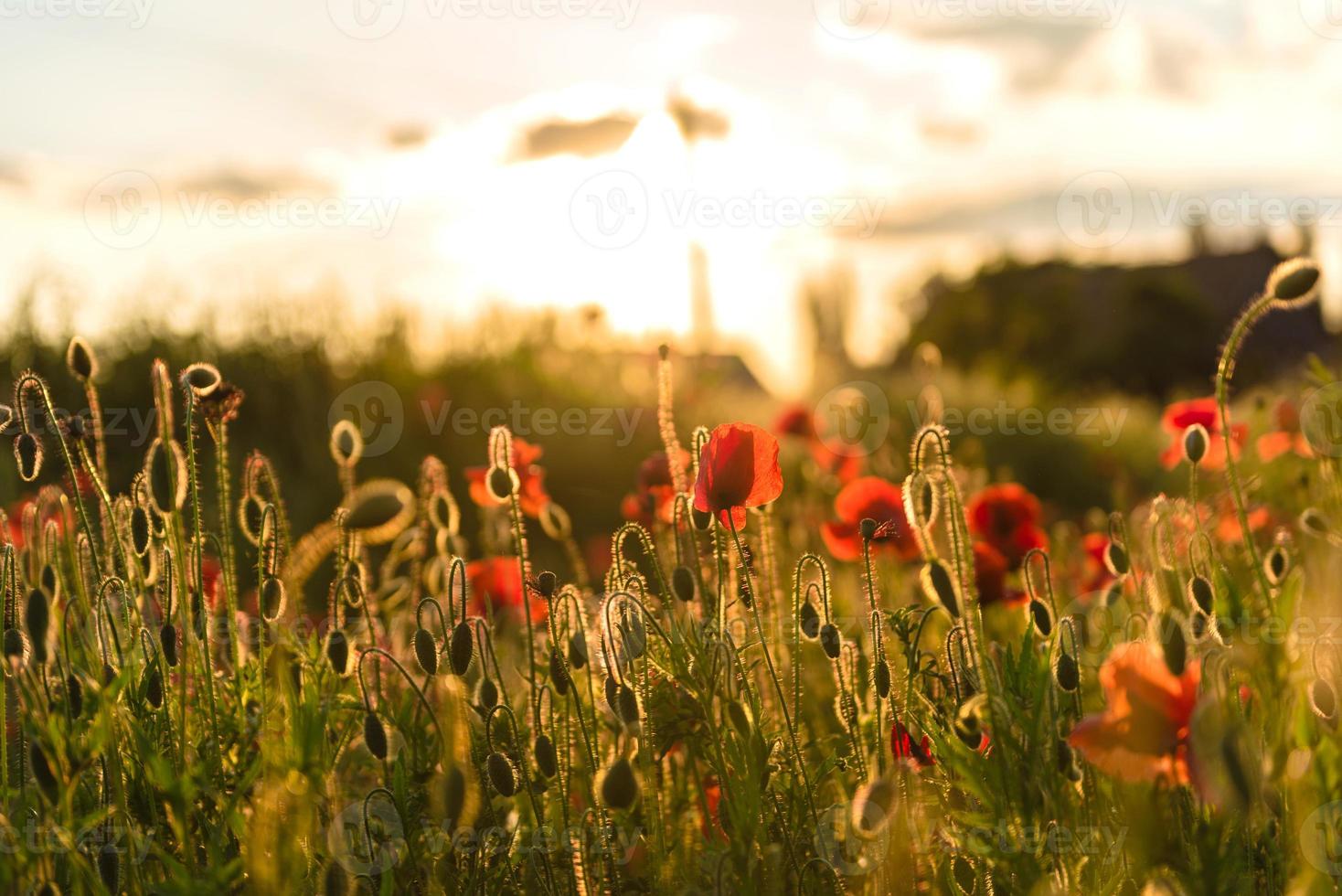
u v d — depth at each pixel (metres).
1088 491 4.06
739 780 0.82
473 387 4.07
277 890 0.79
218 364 3.45
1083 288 12.03
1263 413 1.40
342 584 0.95
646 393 4.29
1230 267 11.73
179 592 0.90
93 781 0.86
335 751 0.87
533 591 0.91
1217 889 0.75
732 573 0.94
